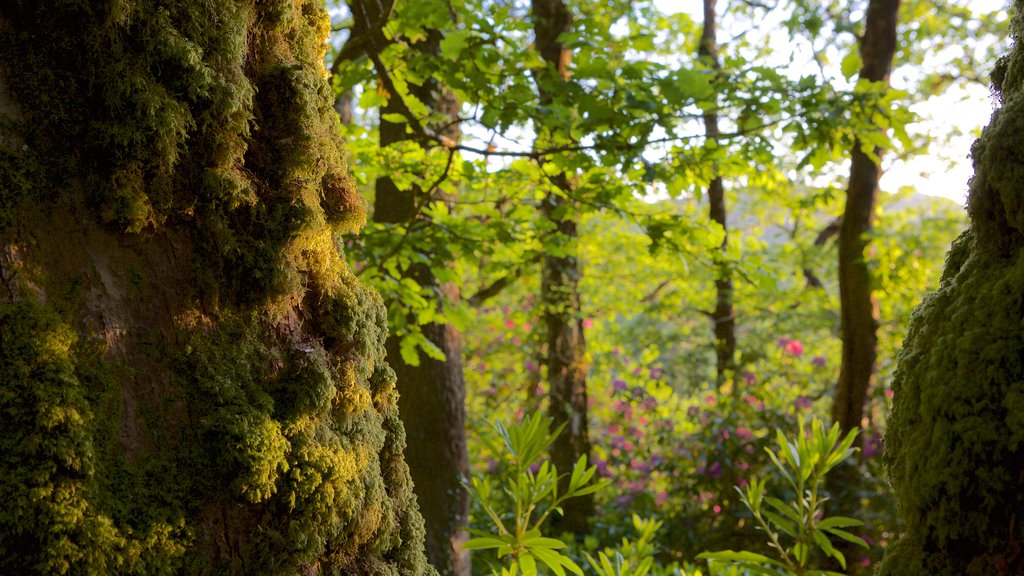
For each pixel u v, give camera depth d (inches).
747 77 131.6
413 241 132.9
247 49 36.6
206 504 32.8
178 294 33.6
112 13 31.3
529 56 117.8
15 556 28.2
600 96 116.7
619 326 390.0
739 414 282.4
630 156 117.3
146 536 30.7
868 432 261.1
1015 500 29.8
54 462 28.8
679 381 356.2
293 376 36.5
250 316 35.8
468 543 68.8
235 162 35.6
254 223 35.8
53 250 30.6
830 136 129.4
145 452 31.6
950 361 32.2
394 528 42.4
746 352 333.7
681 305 391.9
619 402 321.4
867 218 239.1
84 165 31.6
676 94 115.0
